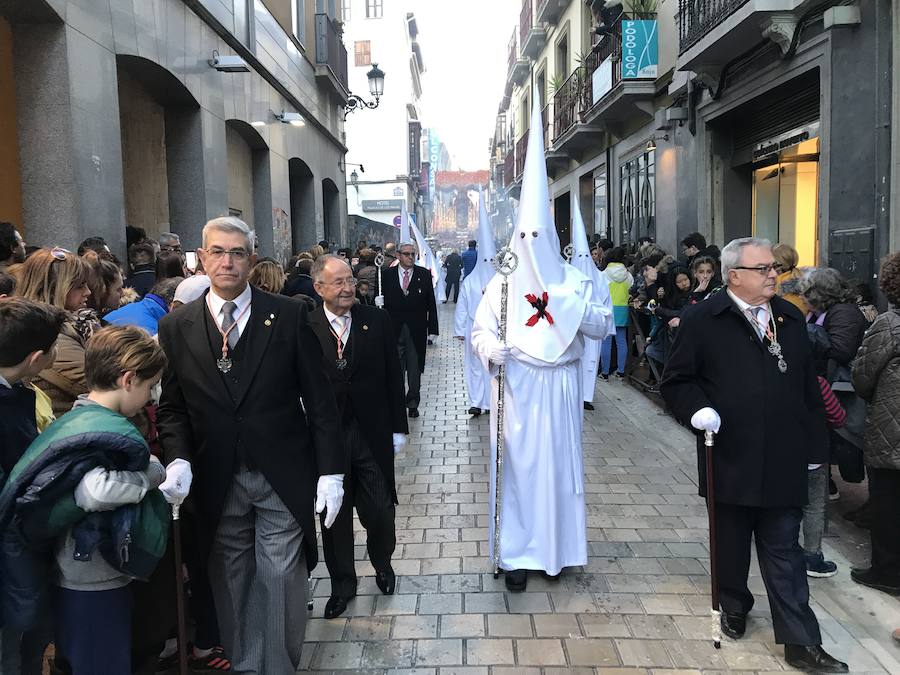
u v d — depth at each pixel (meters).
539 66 24.33
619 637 3.48
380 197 38.72
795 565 3.24
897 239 6.59
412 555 4.45
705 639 3.46
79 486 2.18
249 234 2.91
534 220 4.09
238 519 2.92
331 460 2.94
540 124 4.18
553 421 4.00
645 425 7.57
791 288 4.80
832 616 3.68
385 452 3.85
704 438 3.45
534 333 4.01
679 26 10.80
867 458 3.81
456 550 4.52
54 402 2.93
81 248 5.42
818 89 8.30
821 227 7.73
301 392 3.00
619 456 6.48
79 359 2.97
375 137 38.50
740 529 3.42
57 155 6.55
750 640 3.45
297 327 2.94
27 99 6.49
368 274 8.69
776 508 3.25
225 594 2.98
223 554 2.95
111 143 7.40
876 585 3.92
